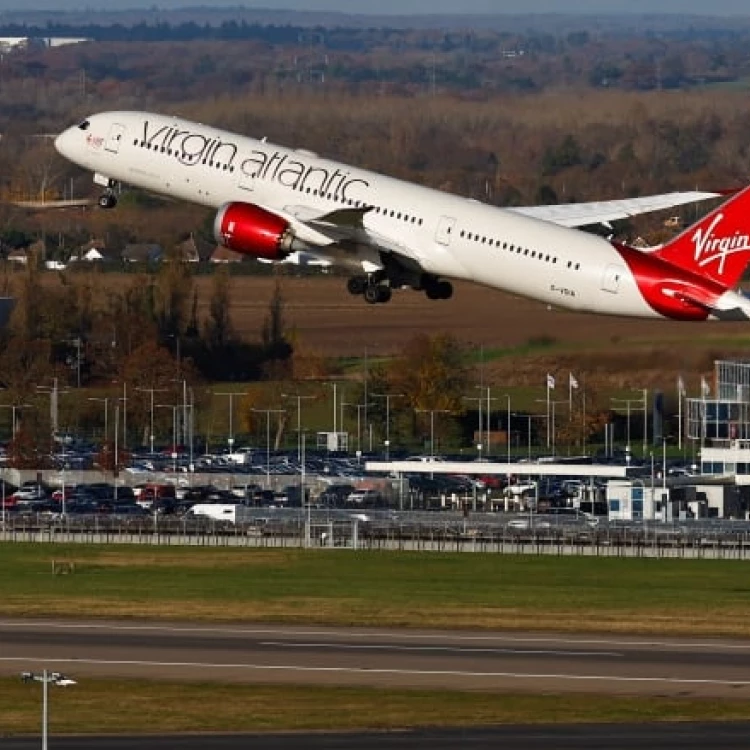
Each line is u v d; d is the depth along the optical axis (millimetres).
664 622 166375
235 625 163250
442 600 177750
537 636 158875
